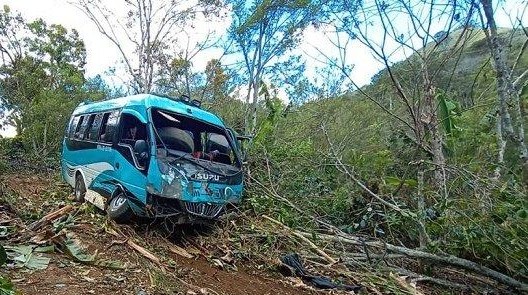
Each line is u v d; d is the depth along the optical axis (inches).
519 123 262.1
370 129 593.3
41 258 209.2
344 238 316.2
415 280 291.4
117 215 296.2
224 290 231.0
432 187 339.9
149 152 284.4
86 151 366.9
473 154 385.7
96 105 391.5
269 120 536.4
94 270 212.8
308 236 323.0
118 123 323.6
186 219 287.9
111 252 244.7
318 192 396.5
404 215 312.8
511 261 280.7
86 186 359.6
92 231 274.5
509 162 347.9
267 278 268.2
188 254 276.7
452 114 382.9
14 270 192.4
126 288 197.9
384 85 444.8
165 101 322.3
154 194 277.9
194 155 312.2
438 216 311.4
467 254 306.2
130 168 295.6
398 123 467.2
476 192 292.8
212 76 829.2
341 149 497.0
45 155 721.0
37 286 180.9
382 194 350.0
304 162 424.5
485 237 273.3
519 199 270.5
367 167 401.7
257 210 352.2
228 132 343.9
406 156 398.9
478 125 391.9
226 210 320.5
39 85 901.8
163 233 299.4
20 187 451.2
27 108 794.2
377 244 304.5
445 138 382.6
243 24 783.1
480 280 311.7
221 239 306.2
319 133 598.5
